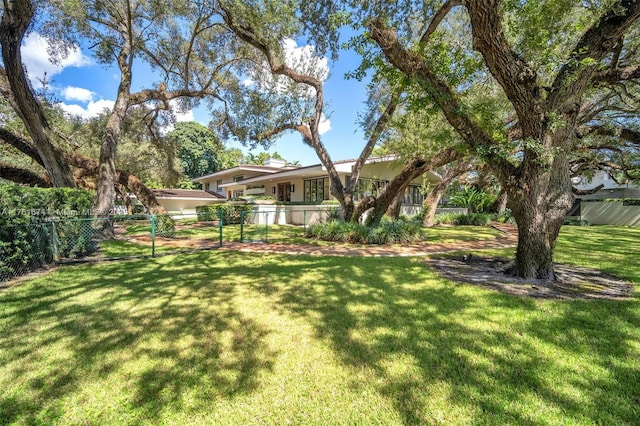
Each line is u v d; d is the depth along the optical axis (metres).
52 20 10.80
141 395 2.25
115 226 15.59
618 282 5.02
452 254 7.84
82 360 2.70
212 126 16.72
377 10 7.35
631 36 5.96
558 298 4.24
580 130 8.35
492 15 4.12
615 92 7.57
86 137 16.33
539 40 4.61
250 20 9.00
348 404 2.14
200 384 2.37
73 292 4.59
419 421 1.98
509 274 5.59
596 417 2.00
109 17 12.19
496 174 5.33
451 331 3.23
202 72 14.54
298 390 2.30
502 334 3.15
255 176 22.17
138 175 20.67
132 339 3.08
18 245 5.52
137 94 12.65
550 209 5.19
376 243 10.00
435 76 5.12
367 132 10.66
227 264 6.71
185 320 3.56
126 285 4.98
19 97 8.88
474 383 2.36
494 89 7.83
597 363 2.61
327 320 3.55
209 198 26.03
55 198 6.80
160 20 12.23
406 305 4.02
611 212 17.66
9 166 11.84
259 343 3.00
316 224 11.91
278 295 4.48
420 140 8.48
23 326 3.38
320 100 11.48
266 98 13.39
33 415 2.05
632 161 13.09
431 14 7.52
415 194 20.70
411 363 2.63
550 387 2.30
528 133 4.93
